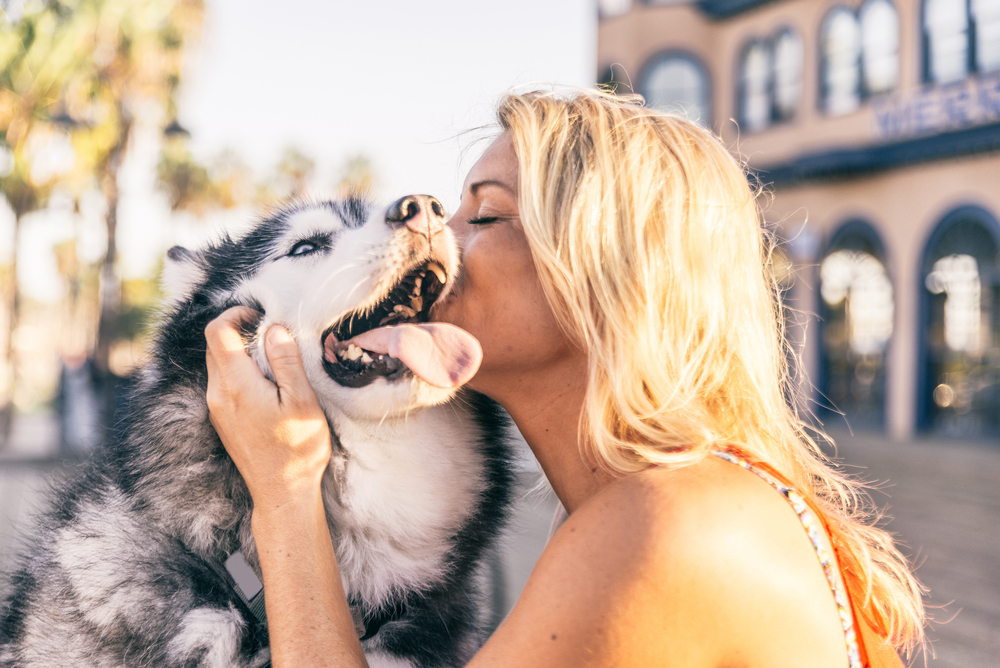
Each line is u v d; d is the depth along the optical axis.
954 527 7.07
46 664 1.53
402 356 1.25
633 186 1.20
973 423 14.02
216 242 1.96
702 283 1.22
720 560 0.98
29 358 53.09
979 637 4.37
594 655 0.97
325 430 1.33
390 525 1.63
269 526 1.25
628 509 1.03
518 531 1.95
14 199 19.09
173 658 1.40
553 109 1.27
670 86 18.67
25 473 9.45
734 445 1.20
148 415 1.62
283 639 1.17
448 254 1.43
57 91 17.33
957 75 14.27
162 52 18.27
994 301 13.80
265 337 1.51
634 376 1.16
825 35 16.34
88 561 1.52
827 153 15.19
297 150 33.31
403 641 1.58
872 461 11.22
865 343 16.02
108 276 15.07
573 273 1.18
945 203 14.32
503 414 1.88
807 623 1.02
